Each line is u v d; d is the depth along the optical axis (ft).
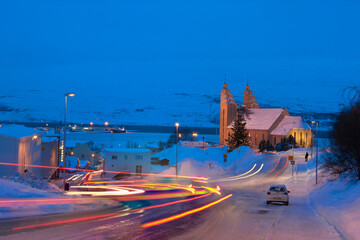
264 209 82.89
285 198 93.35
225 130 453.58
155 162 242.99
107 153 210.38
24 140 143.13
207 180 186.91
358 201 67.51
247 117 453.58
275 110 448.24
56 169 218.59
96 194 114.21
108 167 209.05
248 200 105.40
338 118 104.47
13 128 159.43
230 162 258.57
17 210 62.34
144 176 204.44
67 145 435.94
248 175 207.92
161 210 74.69
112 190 136.36
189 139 582.35
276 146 394.93
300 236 48.85
